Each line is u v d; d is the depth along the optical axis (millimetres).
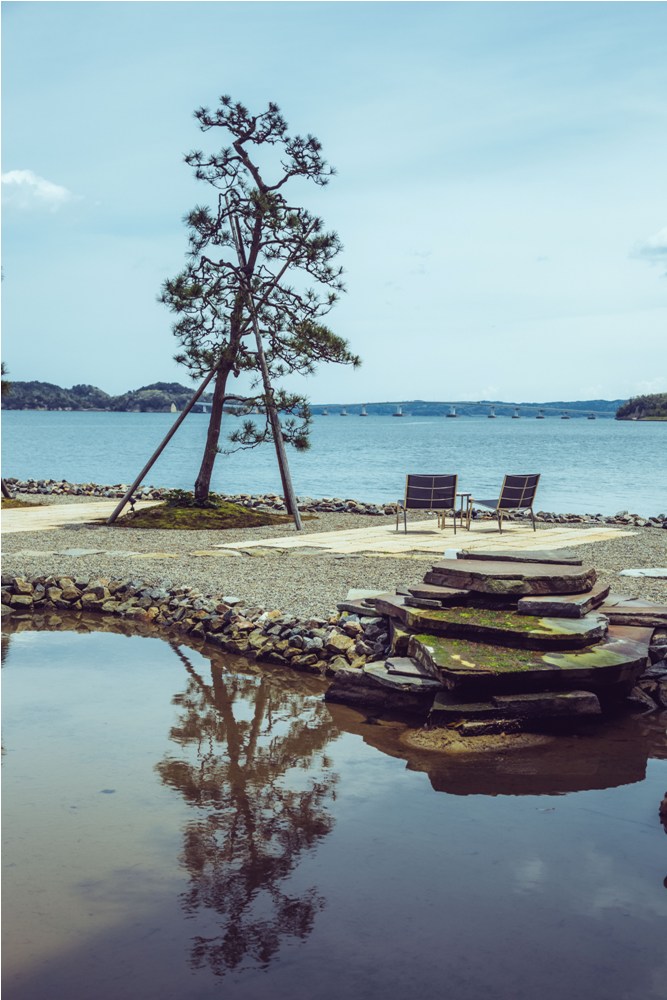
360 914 3477
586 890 3666
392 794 4738
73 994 2951
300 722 6020
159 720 6020
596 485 29172
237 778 4969
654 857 3975
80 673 7246
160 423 164250
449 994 2951
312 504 19172
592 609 7168
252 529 15594
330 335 15633
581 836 4203
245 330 16156
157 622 9164
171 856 3988
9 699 6492
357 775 5023
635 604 7551
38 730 5781
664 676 6559
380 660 7074
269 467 39844
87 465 42406
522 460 46062
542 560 7699
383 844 4109
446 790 4801
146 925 3400
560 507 21719
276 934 3328
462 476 33844
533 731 5801
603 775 5039
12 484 23250
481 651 6328
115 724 5926
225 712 6223
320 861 3936
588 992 2967
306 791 4773
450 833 4234
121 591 9992
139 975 3064
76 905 3549
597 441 80000
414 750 5473
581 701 5879
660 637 6969
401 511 18578
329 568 11070
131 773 5031
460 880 3750
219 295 15906
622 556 12055
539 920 3428
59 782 4887
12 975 3061
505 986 3002
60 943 3273
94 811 4492
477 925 3391
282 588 9734
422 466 40438
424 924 3398
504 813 4480
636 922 3412
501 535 14633
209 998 2932
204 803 4609
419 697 6254
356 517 17688
